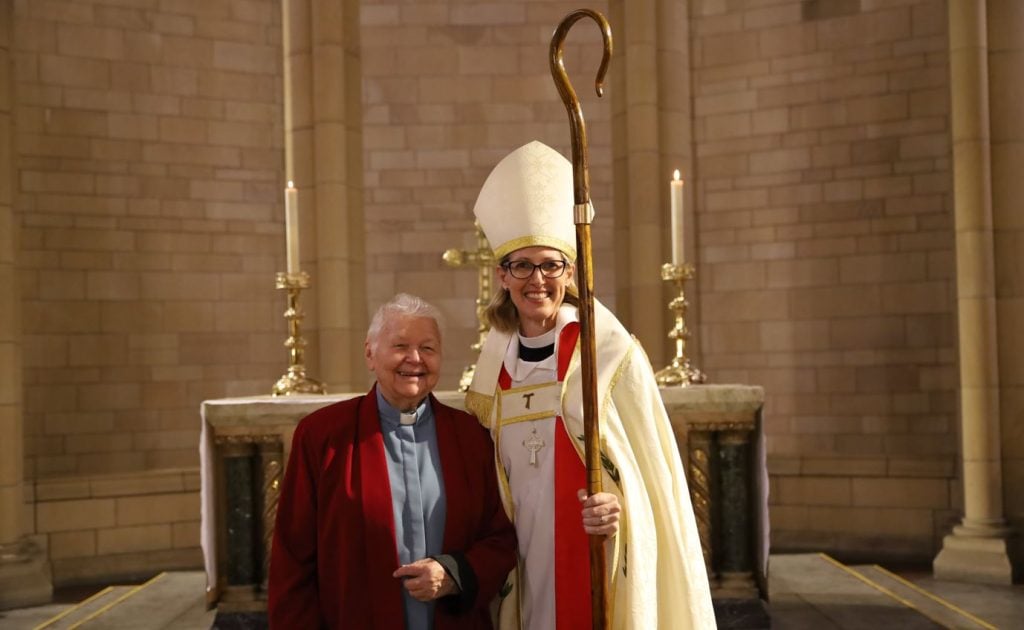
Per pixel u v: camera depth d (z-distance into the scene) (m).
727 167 6.96
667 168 6.14
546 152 2.28
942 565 5.38
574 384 2.26
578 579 2.21
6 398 5.33
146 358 6.65
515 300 2.27
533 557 2.25
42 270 6.35
